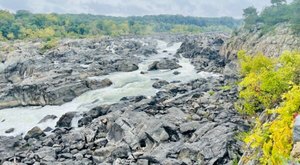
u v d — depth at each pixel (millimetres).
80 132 44812
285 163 14078
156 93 62094
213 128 39062
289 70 29734
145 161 34906
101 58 97250
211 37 151875
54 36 175500
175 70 87562
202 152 34156
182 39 169750
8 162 38438
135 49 124625
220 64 95875
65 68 81062
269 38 90188
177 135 40406
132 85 71000
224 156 33188
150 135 40000
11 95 67938
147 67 90812
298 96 16250
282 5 119812
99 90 68188
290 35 84438
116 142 41688
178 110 47156
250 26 110188
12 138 47438
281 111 16500
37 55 109562
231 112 45375
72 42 133625
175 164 33500
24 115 60344
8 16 196500
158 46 146500
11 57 108062
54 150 40594
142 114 45250
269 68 42438
